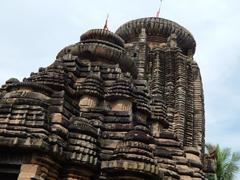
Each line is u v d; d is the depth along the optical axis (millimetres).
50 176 13898
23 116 14039
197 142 43656
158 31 50312
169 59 47219
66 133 14617
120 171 14188
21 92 15453
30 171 13406
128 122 17016
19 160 13648
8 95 15391
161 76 46094
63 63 19594
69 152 14336
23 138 13539
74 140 14625
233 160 47281
